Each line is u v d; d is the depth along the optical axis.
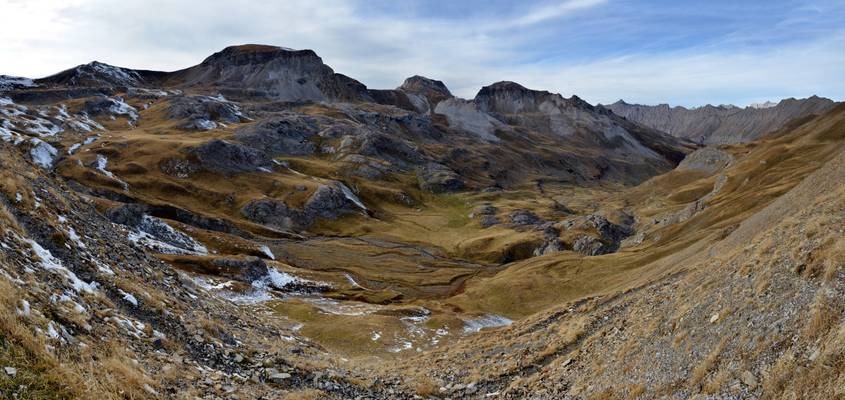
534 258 125.19
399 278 135.00
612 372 22.19
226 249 126.81
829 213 20.52
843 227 18.09
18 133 195.62
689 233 109.12
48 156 174.38
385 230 199.25
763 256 21.64
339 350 53.88
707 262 38.31
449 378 29.61
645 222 192.25
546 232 185.88
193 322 24.61
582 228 185.12
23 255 18.53
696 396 15.82
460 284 134.62
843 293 14.14
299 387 22.17
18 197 23.14
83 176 167.12
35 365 11.89
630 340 24.11
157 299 24.61
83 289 19.86
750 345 15.74
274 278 98.31
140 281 26.09
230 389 18.27
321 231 187.88
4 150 31.27
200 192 187.88
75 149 196.25
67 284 18.98
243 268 93.25
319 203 199.25
